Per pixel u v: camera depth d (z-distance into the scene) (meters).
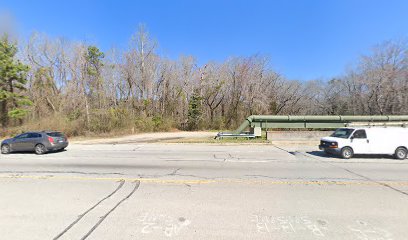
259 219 4.11
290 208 4.61
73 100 29.28
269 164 9.42
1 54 24.78
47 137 13.03
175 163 9.73
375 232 3.62
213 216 4.23
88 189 5.91
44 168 8.72
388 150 10.76
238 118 33.88
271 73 34.00
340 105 34.78
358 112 31.39
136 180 6.83
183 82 35.38
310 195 5.40
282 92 34.22
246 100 33.00
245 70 33.31
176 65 35.72
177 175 7.48
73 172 7.98
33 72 32.59
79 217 4.19
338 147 10.93
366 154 11.48
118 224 3.90
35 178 7.10
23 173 7.82
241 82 33.53
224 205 4.77
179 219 4.10
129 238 3.43
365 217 4.18
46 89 32.50
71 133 23.36
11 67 25.20
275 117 19.52
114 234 3.55
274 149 14.55
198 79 35.22
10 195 5.43
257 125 19.61
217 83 35.22
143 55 34.22
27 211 4.47
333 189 5.88
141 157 11.52
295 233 3.60
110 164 9.55
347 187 6.05
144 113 31.62
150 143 17.97
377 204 4.81
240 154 12.44
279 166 8.98
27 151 13.66
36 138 12.98
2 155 12.55
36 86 31.92
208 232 3.62
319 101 36.34
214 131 30.58
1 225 3.88
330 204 4.82
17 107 26.20
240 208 4.61
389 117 19.14
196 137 21.73
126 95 35.75
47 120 24.23
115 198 5.20
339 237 3.47
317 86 36.31
